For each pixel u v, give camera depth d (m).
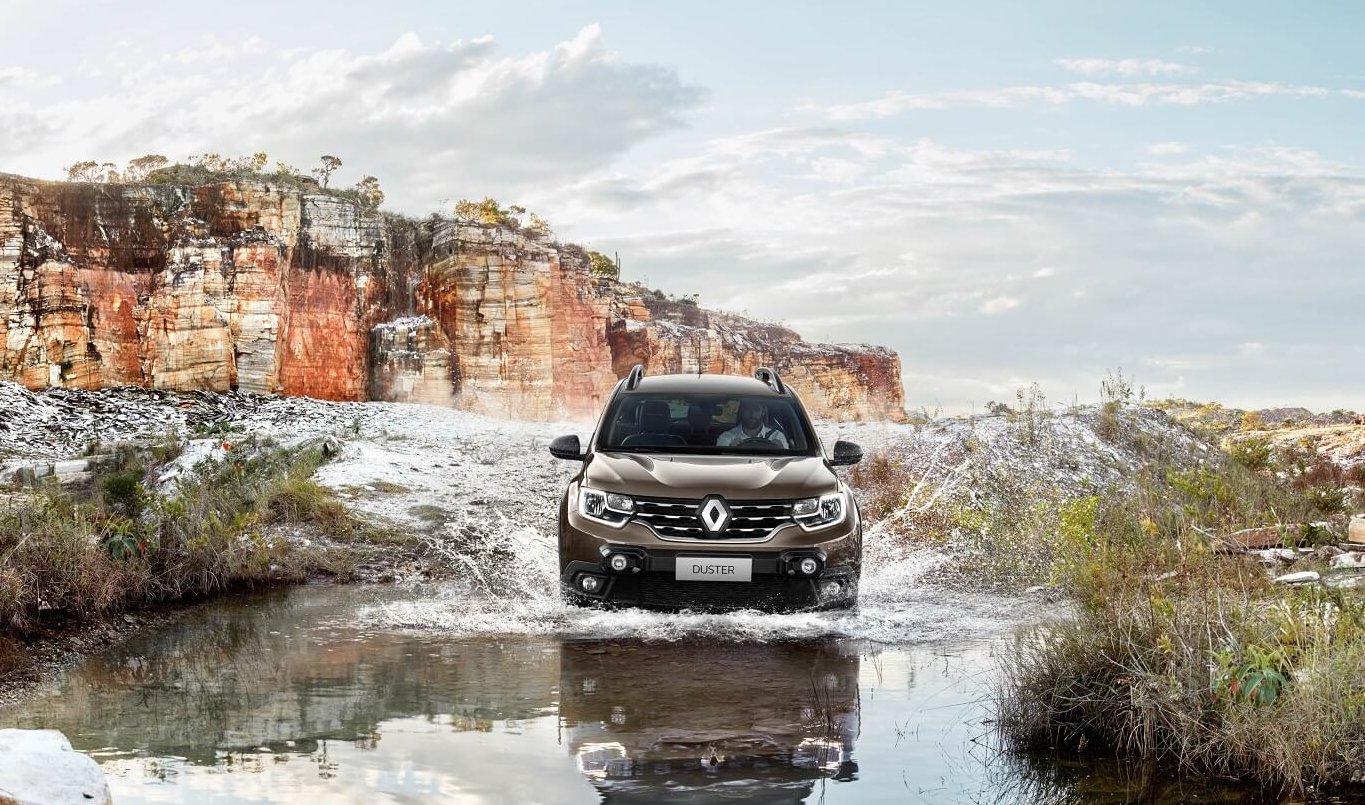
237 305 40.53
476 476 15.25
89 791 3.58
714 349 66.75
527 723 5.09
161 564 9.04
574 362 55.00
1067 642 5.36
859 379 73.31
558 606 8.35
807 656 6.62
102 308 38.94
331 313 45.12
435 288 47.97
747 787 4.15
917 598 8.75
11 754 3.66
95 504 10.17
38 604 7.52
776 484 7.70
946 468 13.72
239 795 4.04
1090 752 4.73
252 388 40.28
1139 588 5.95
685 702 5.49
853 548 7.77
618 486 7.68
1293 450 18.16
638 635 7.23
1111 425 15.79
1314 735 4.34
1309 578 7.70
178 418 26.09
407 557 10.82
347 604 8.63
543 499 13.84
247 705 5.46
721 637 7.16
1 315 36.78
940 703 5.50
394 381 44.88
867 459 14.71
